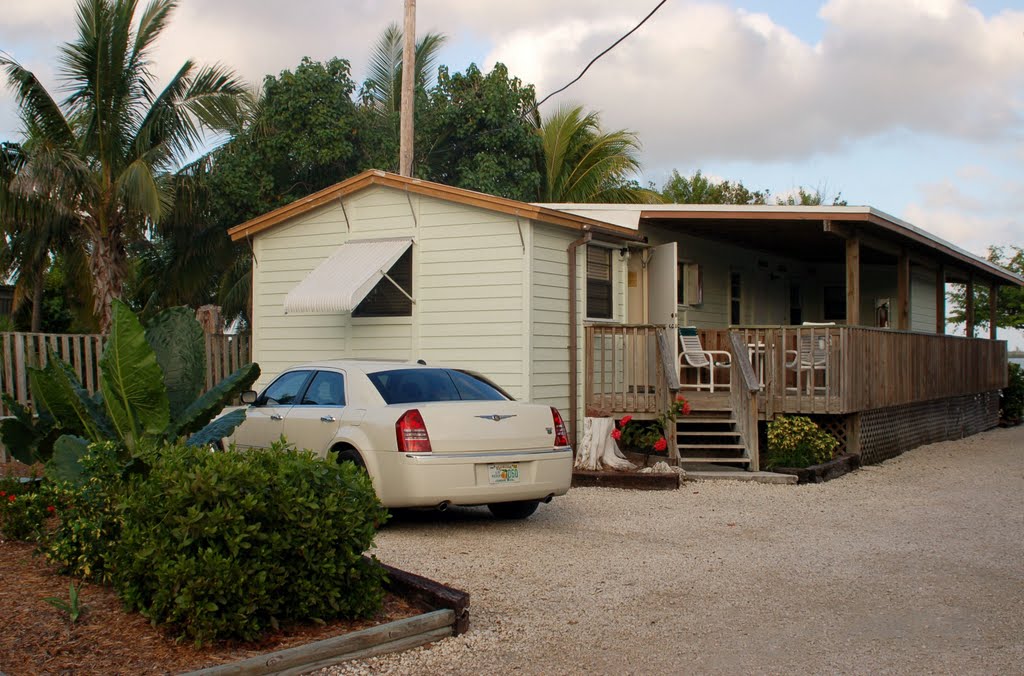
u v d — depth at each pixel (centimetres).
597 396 1452
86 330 2262
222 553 535
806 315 2334
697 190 3994
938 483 1274
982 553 816
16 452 819
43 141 1750
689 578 715
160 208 1745
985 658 536
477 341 1362
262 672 486
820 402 1386
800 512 1018
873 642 566
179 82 1881
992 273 2292
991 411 2453
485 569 732
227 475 535
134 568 543
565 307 1416
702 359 1507
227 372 1511
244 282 2197
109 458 650
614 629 588
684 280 1769
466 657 533
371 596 581
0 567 679
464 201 1357
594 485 1178
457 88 2439
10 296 2777
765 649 552
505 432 863
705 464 1344
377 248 1421
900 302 1819
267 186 2098
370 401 881
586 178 2720
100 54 1761
